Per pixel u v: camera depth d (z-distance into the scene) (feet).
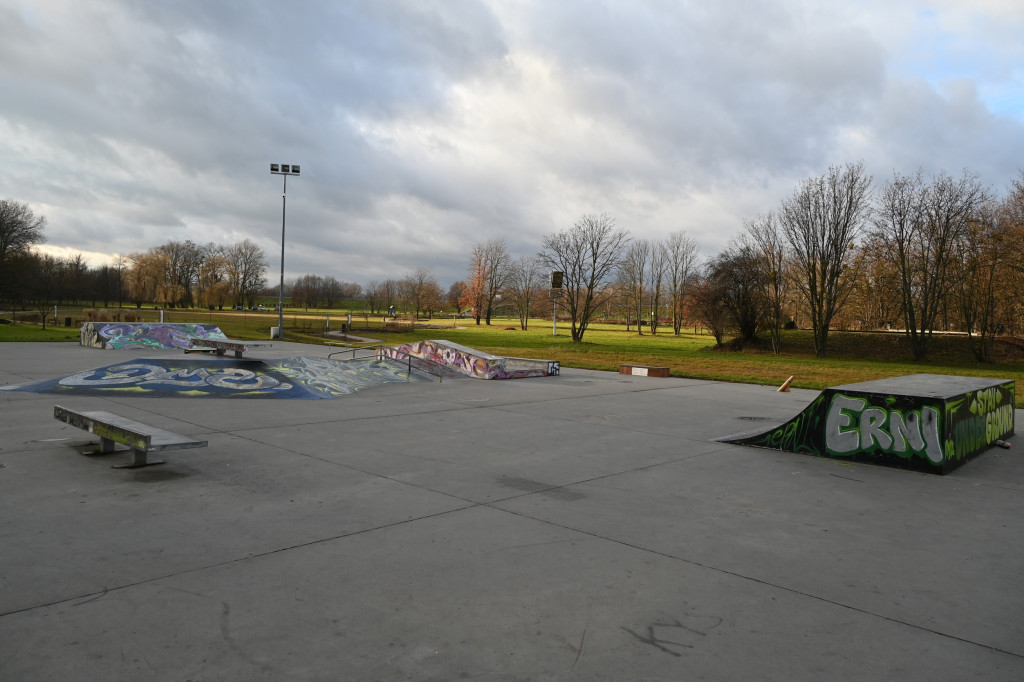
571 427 31.30
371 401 38.40
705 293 130.00
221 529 15.02
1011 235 105.70
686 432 31.07
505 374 55.77
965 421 25.95
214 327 84.12
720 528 16.31
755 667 9.49
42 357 57.57
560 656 9.67
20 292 199.21
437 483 19.86
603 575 12.94
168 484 18.78
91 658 9.18
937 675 9.41
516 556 13.85
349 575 12.54
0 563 12.57
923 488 21.40
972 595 12.47
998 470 24.72
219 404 34.73
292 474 20.40
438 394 42.80
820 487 21.13
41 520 15.24
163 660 9.20
